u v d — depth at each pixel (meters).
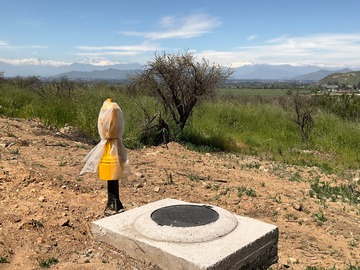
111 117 4.24
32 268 3.55
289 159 9.56
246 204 5.80
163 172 6.96
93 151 4.38
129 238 3.79
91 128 10.05
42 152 7.42
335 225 5.43
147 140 9.94
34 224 4.26
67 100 12.33
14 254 3.75
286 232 5.06
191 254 3.43
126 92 13.50
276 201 6.06
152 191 5.92
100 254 3.86
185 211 4.09
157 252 3.56
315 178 7.82
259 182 7.12
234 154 9.89
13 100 13.53
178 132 10.53
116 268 3.60
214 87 10.62
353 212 6.02
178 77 10.34
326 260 4.40
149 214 4.07
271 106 16.55
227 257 3.43
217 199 5.89
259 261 3.86
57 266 3.61
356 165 9.29
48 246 3.93
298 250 4.61
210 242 3.64
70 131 9.80
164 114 10.84
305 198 6.45
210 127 12.76
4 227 4.16
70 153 7.62
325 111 15.25
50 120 10.99
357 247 4.84
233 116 14.16
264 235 3.86
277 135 12.41
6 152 6.97
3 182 5.36
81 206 4.95
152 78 10.36
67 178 5.94
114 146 4.33
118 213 4.45
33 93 14.80
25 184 5.38
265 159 9.54
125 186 5.98
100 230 4.06
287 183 7.32
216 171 7.57
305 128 12.82
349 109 16.02
